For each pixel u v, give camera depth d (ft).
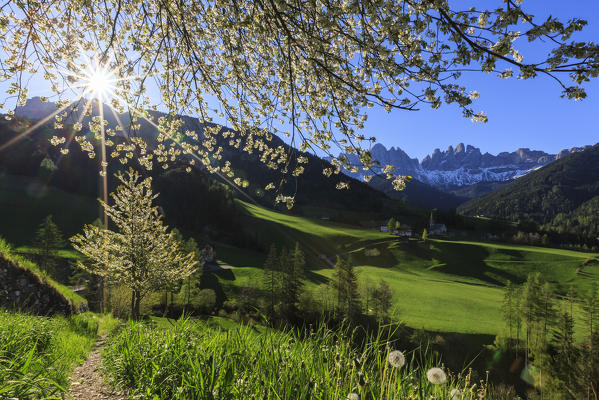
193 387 7.43
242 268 244.83
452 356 119.55
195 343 10.78
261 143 15.44
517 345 142.41
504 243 476.95
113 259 54.80
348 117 13.03
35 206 273.95
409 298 202.69
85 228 52.54
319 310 158.10
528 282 164.96
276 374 7.71
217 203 376.68
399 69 10.10
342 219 518.37
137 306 55.77
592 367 115.34
